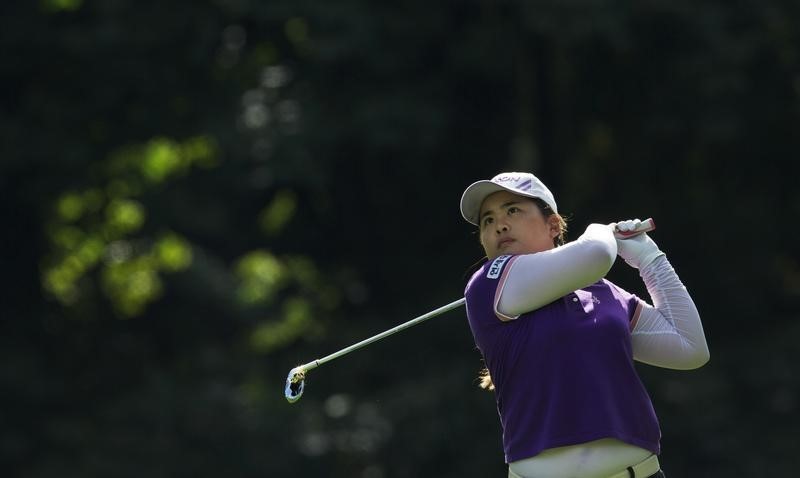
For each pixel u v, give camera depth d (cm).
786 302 6712
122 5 5809
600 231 1327
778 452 5784
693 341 1377
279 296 6775
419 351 6278
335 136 5816
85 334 6438
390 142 5781
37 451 5838
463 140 6469
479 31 5934
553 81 6331
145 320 6506
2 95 5966
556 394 1295
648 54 5959
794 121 6119
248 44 6178
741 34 5778
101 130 5994
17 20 5753
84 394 6225
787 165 6462
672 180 6575
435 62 6069
